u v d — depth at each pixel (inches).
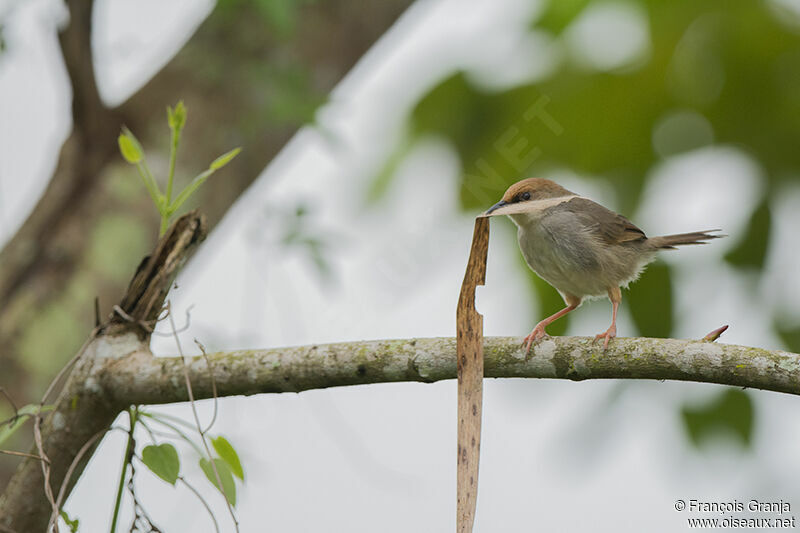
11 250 398.6
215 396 245.0
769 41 438.3
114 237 401.1
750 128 448.8
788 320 431.5
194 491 237.6
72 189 405.7
